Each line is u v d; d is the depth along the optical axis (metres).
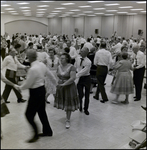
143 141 2.95
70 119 4.05
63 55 3.53
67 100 3.56
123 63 4.73
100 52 4.87
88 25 24.16
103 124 3.86
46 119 3.29
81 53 4.18
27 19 26.48
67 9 15.98
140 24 20.28
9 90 4.62
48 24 28.30
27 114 3.04
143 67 5.18
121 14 20.23
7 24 25.45
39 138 3.26
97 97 5.30
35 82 2.94
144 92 6.12
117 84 4.82
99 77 5.00
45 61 4.64
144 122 3.39
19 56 5.78
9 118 3.96
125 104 5.02
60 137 3.32
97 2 11.27
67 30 25.59
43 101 3.11
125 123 3.93
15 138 3.22
